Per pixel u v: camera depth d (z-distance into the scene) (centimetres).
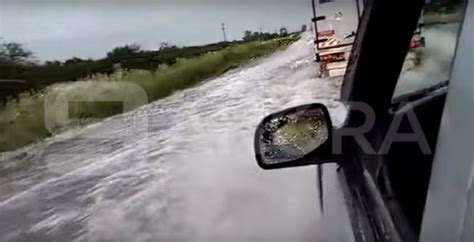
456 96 86
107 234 568
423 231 98
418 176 139
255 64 1545
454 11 125
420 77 182
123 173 784
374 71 202
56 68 1336
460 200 80
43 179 815
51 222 635
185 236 521
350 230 192
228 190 634
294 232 443
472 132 78
